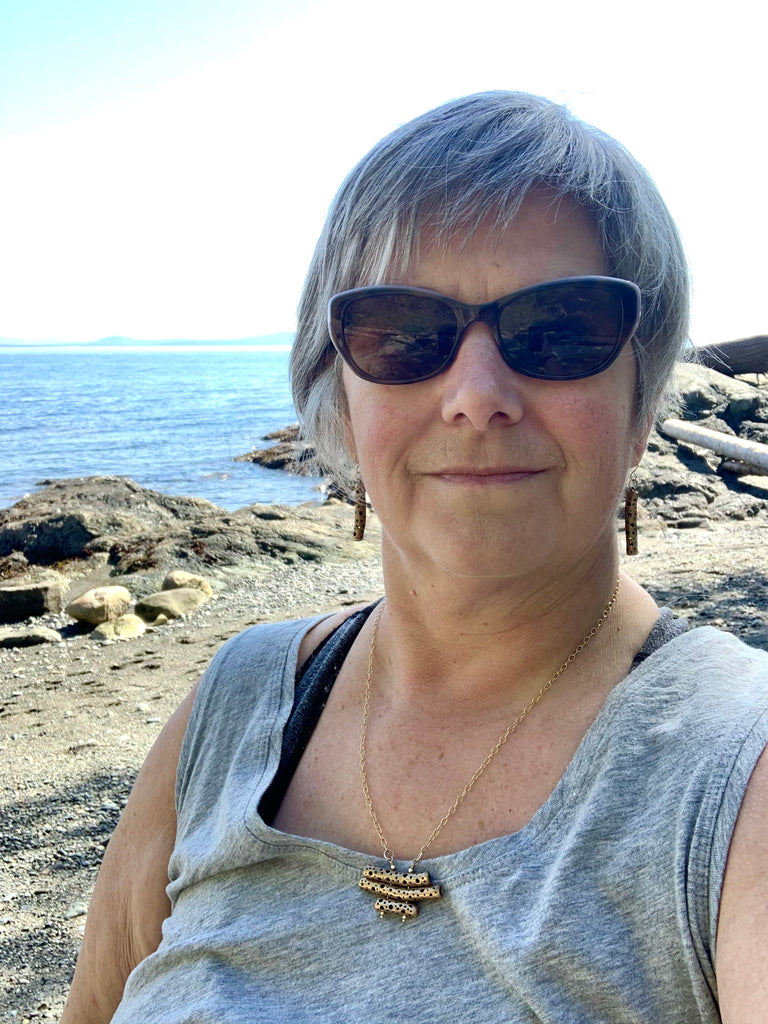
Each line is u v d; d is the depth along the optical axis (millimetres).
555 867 366
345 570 3582
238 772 492
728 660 402
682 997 331
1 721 2150
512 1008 352
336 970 395
